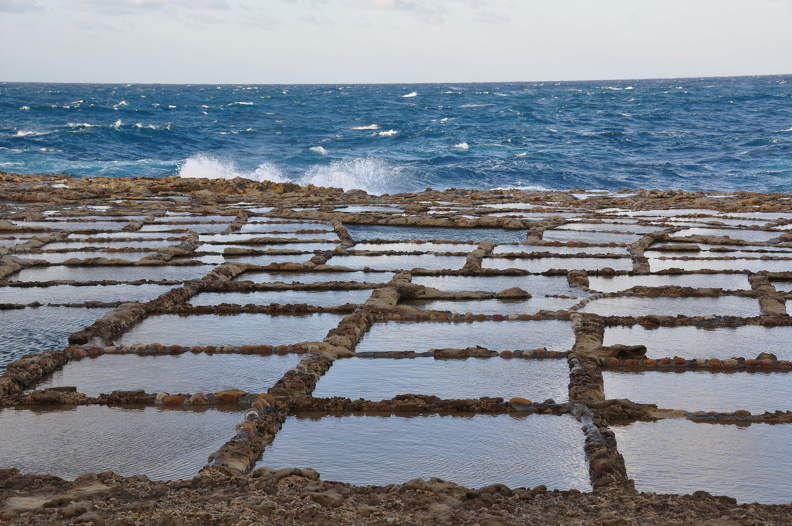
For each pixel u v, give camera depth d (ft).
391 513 16.58
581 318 33.68
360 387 26.30
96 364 28.73
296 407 24.13
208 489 18.02
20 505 16.58
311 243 54.54
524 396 25.36
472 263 46.50
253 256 49.85
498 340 31.58
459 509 16.87
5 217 63.77
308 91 632.38
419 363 28.81
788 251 51.03
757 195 81.41
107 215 66.49
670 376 27.40
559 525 15.90
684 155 152.05
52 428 22.79
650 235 55.01
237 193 85.97
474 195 82.69
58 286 41.34
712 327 33.50
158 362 28.96
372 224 64.03
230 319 35.01
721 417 23.30
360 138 193.16
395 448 21.35
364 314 34.27
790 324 33.65
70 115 236.22
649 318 33.86
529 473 19.79
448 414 23.89
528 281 42.73
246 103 372.17
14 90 569.64
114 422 23.22
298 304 36.60
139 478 18.72
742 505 17.34
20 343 31.30
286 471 18.81
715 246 52.90
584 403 24.18
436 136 198.59
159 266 46.83
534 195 83.10
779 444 21.45
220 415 23.79
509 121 245.04
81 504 16.47
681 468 20.01
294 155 152.46
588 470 19.89
